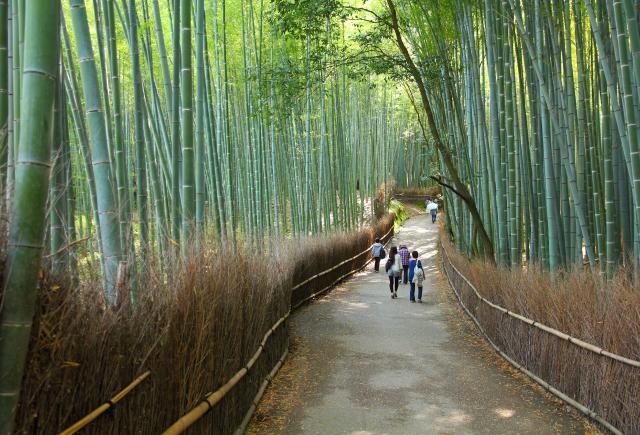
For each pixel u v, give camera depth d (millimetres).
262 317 5488
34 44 1888
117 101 4793
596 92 7805
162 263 3635
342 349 7387
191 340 3393
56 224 3365
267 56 12062
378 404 5188
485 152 10336
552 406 5121
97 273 2639
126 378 2611
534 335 5988
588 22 7848
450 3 10102
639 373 3953
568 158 6566
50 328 2043
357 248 16406
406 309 10531
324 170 16297
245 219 12133
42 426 2035
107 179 3252
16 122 3129
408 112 26172
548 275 6660
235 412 4320
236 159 12742
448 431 4520
